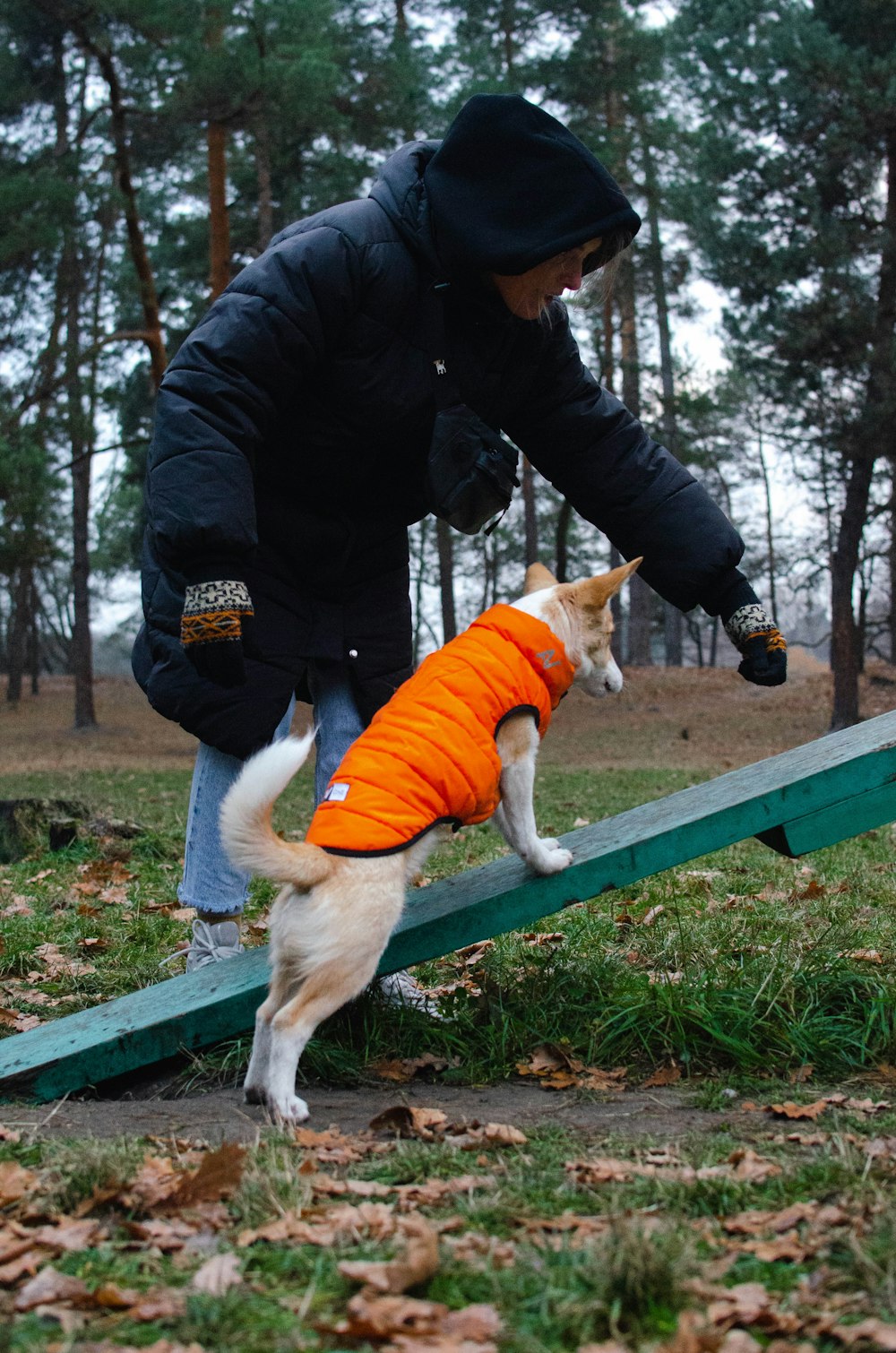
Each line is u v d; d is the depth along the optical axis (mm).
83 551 27234
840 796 3449
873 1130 2697
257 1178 2350
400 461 3689
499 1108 3014
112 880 6797
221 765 3768
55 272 18547
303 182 22531
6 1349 1727
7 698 33312
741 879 6254
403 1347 1720
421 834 3088
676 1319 1814
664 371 31062
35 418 17703
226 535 3180
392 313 3414
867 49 17141
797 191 17500
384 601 3916
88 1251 2090
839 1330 1742
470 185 3311
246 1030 3332
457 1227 2162
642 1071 3318
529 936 5004
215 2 16109
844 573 19719
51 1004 4301
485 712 3262
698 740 22203
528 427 3996
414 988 3861
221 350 3246
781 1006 3467
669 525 3969
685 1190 2303
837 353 17734
